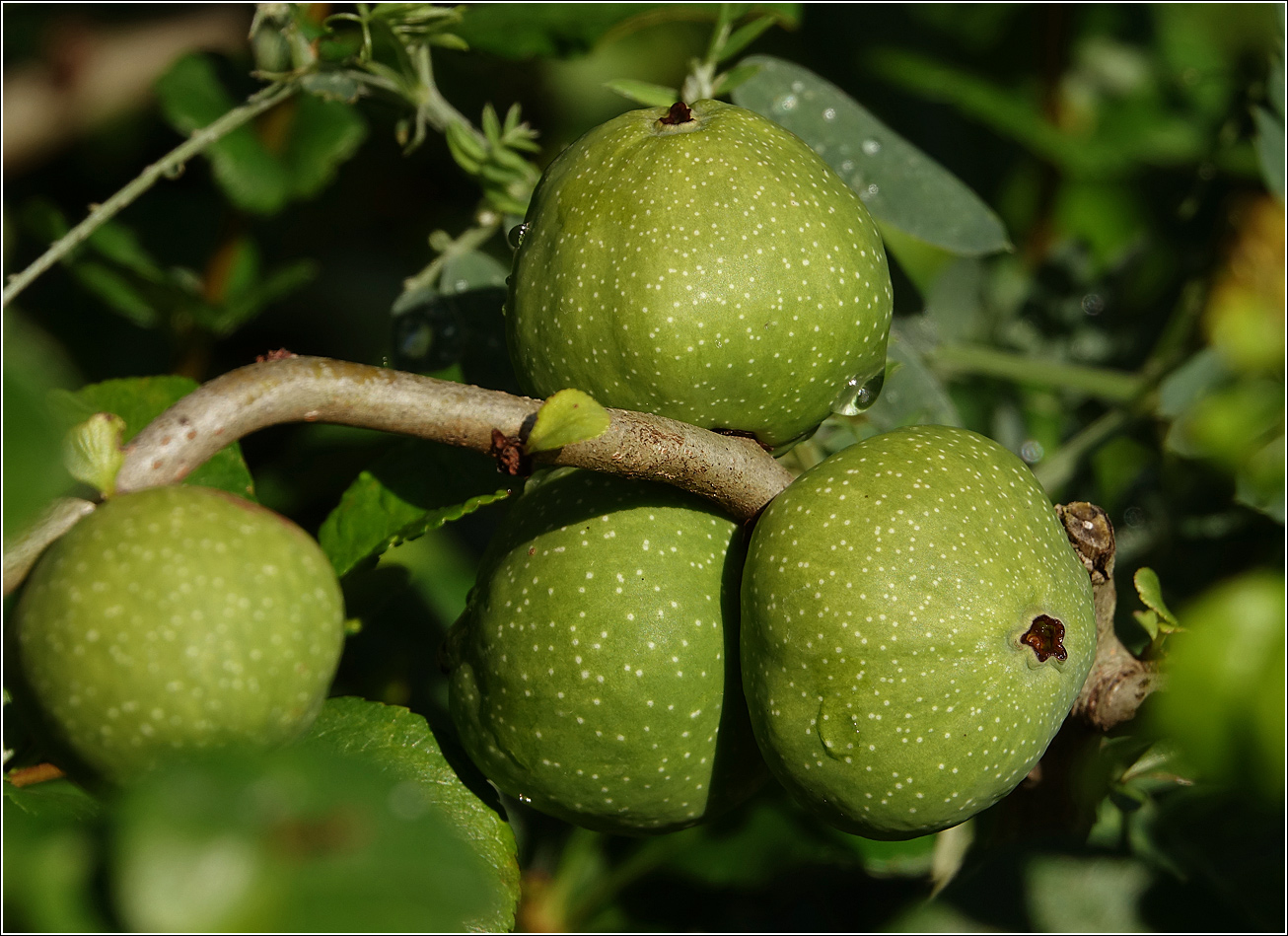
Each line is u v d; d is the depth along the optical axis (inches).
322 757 14.3
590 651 16.3
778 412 16.6
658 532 16.4
